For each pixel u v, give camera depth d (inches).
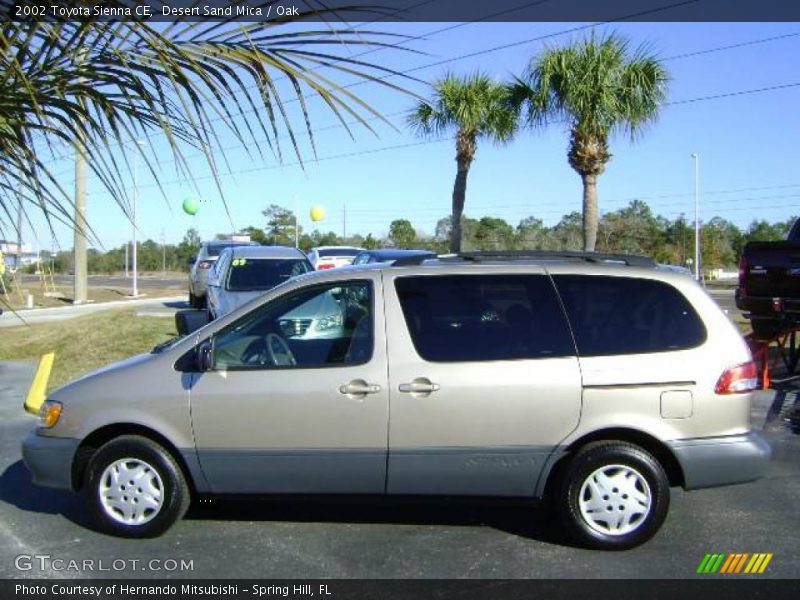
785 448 292.2
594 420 194.2
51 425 208.1
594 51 650.8
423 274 206.4
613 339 198.8
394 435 195.9
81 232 129.5
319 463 198.4
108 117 130.9
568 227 1675.7
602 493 194.7
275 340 205.6
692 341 199.0
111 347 551.5
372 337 200.7
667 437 193.9
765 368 386.3
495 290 203.6
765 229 2385.6
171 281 2018.9
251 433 199.2
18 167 126.9
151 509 204.2
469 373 195.5
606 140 670.5
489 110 768.3
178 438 201.8
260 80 123.2
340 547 200.5
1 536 209.5
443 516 223.1
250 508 229.3
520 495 198.4
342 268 215.2
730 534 207.3
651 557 192.2
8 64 119.1
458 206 802.8
